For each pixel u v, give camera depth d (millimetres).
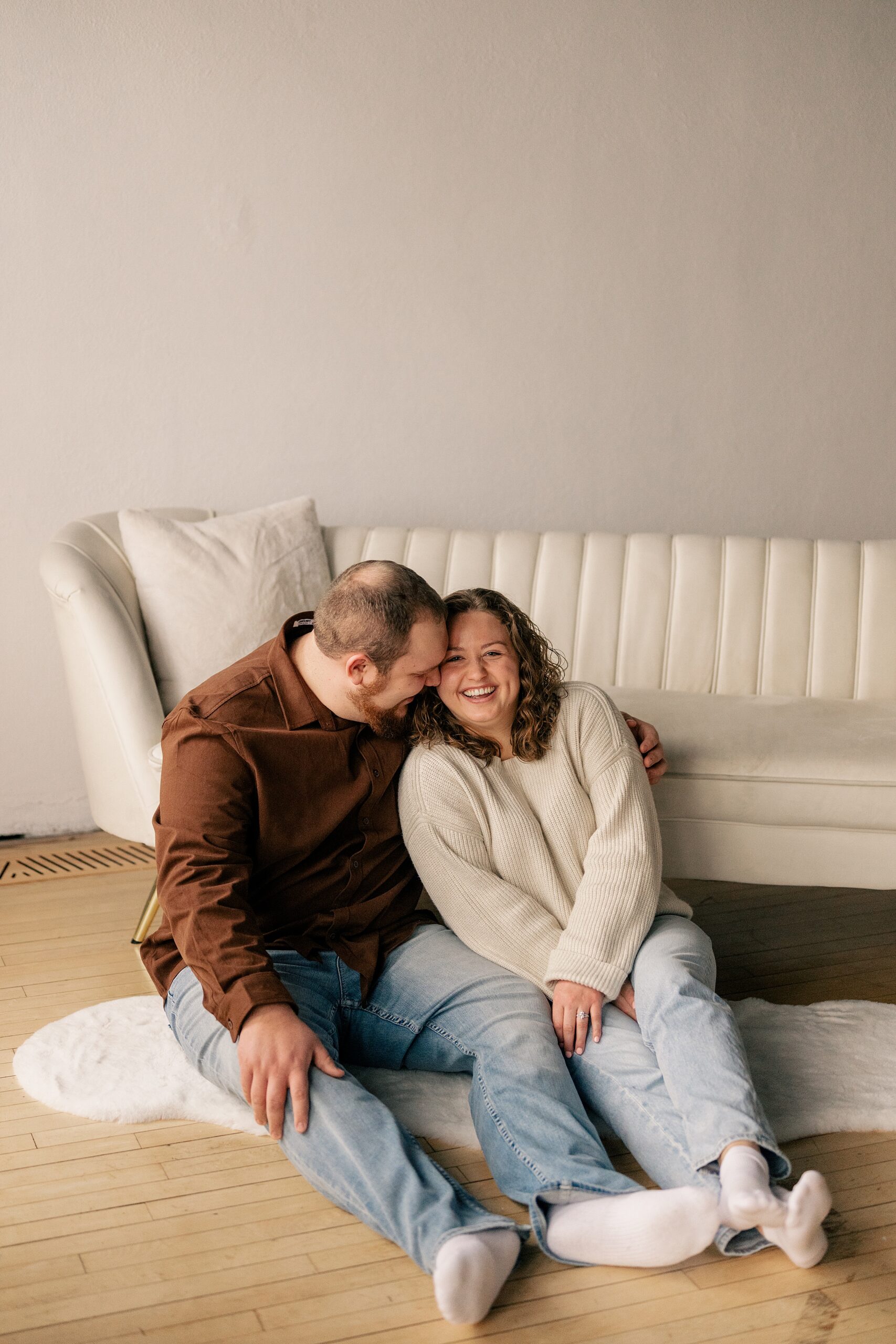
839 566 2660
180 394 2803
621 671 2646
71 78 2623
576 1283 1259
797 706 2332
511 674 1634
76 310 2705
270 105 2746
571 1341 1165
